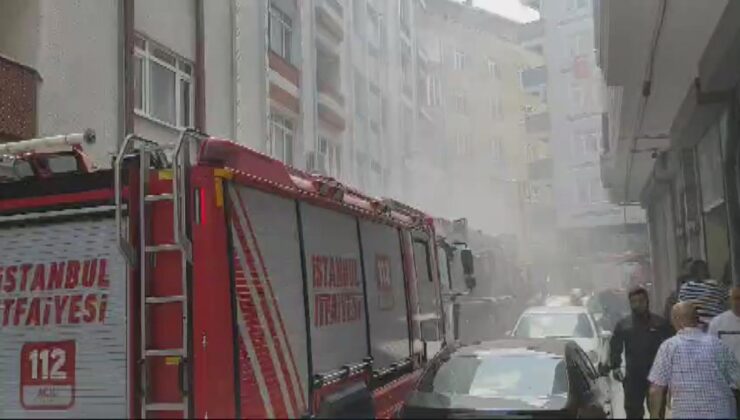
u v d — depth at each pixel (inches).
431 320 343.0
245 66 603.5
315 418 195.8
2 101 341.4
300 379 191.2
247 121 602.2
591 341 458.9
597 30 462.0
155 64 487.5
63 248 176.4
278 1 693.3
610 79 516.7
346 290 232.7
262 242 179.9
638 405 277.7
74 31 399.2
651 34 427.2
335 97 812.6
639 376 277.3
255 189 179.2
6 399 175.2
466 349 249.6
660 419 204.5
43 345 174.4
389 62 973.2
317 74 788.0
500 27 1175.0
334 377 210.8
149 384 161.3
